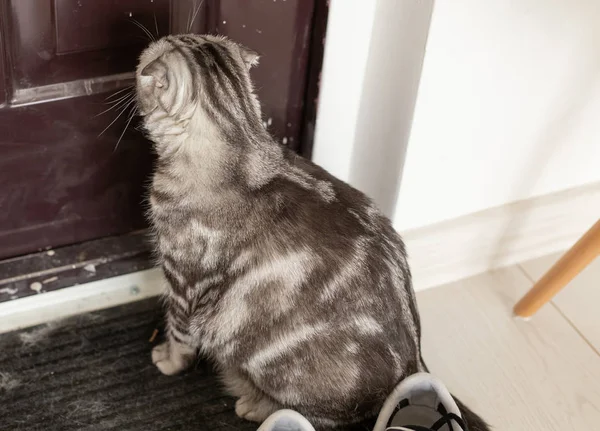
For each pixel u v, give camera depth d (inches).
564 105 59.8
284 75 56.1
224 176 46.4
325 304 47.2
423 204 61.2
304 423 46.9
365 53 55.9
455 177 60.6
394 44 53.5
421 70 51.9
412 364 50.5
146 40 51.5
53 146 53.6
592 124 62.8
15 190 54.6
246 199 47.0
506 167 62.2
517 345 61.3
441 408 48.4
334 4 52.0
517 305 63.2
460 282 66.4
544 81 57.3
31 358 55.1
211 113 44.3
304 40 54.7
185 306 51.3
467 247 65.1
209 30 52.7
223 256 47.8
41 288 58.2
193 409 53.8
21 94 50.0
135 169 57.9
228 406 54.3
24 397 52.6
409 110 54.5
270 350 48.9
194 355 55.6
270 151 48.8
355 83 57.3
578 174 66.6
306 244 47.2
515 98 57.3
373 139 59.4
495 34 52.4
